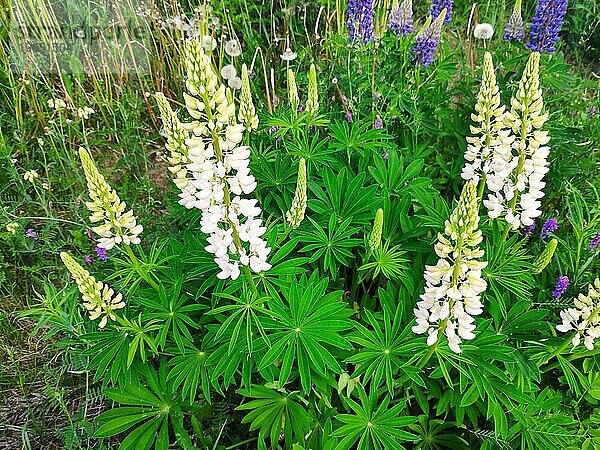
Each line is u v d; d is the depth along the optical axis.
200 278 0.81
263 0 1.53
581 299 0.65
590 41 1.62
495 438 0.69
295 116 0.94
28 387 0.93
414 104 1.06
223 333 0.71
